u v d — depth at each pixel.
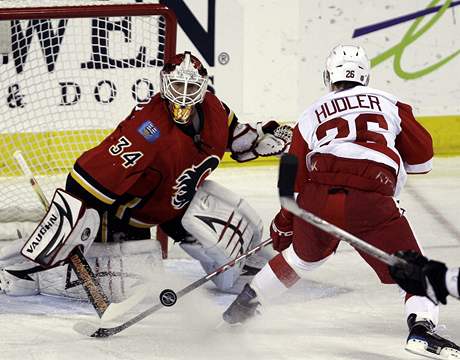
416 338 11.32
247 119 24.58
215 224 14.41
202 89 13.59
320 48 24.62
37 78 20.50
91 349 12.16
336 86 12.47
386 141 11.88
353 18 24.62
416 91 25.23
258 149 15.70
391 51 24.94
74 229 13.35
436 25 25.00
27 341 12.52
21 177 20.36
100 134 20.64
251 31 24.17
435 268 9.49
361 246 10.22
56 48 20.50
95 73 20.45
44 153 20.50
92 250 14.24
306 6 24.36
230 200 14.73
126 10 16.47
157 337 12.73
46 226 13.46
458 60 25.20
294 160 10.14
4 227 18.33
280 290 12.45
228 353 12.09
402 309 14.14
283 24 24.30
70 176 13.80
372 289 15.18
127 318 13.60
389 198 11.71
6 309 14.14
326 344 12.48
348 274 16.05
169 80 13.45
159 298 12.98
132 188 14.27
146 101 14.20
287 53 24.47
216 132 14.42
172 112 13.73
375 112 12.03
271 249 15.16
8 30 19.77
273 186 22.69
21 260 14.70
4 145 20.34
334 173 11.74
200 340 12.62
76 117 20.62
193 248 14.94
